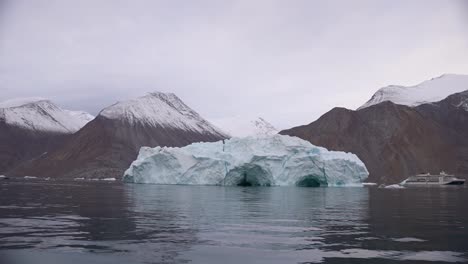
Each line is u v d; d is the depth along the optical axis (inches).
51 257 938.1
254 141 4940.9
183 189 3969.0
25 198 2605.8
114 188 4195.4
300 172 4800.7
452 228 1370.6
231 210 1904.5
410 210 1996.8
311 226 1401.3
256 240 1140.5
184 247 1047.6
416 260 933.2
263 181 4886.8
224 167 4933.6
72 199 2534.5
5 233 1205.7
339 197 2960.1
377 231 1299.2
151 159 5398.6
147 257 948.0
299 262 917.8
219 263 907.4
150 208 1956.2
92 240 1115.9
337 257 958.4
